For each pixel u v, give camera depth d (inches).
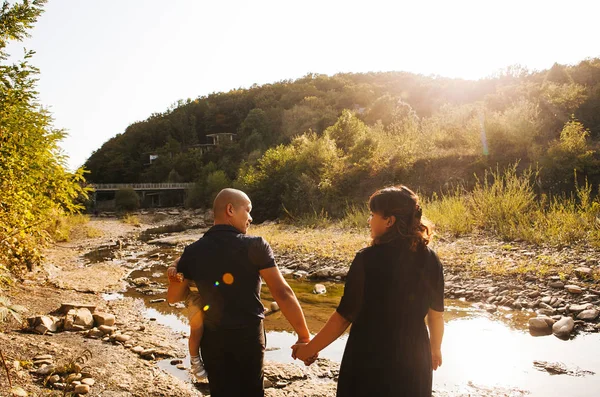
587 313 229.1
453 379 164.9
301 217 823.1
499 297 271.3
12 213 265.4
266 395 156.5
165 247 668.7
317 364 185.8
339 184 822.5
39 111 331.6
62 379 153.3
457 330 222.2
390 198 85.1
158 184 2743.6
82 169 358.9
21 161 293.3
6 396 132.5
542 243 365.4
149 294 333.7
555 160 555.8
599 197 470.0
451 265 340.5
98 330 219.5
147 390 153.3
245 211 102.4
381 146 843.4
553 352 189.5
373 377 80.4
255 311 94.6
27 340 191.6
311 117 3262.8
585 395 149.8
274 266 97.7
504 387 157.2
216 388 92.6
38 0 293.9
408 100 3326.8
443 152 734.5
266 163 1099.3
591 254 318.3
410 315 82.3
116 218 1801.2
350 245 467.8
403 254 82.9
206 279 92.8
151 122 4448.8
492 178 624.7
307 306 283.4
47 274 374.3
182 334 227.6
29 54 305.0
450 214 483.5
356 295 83.9
